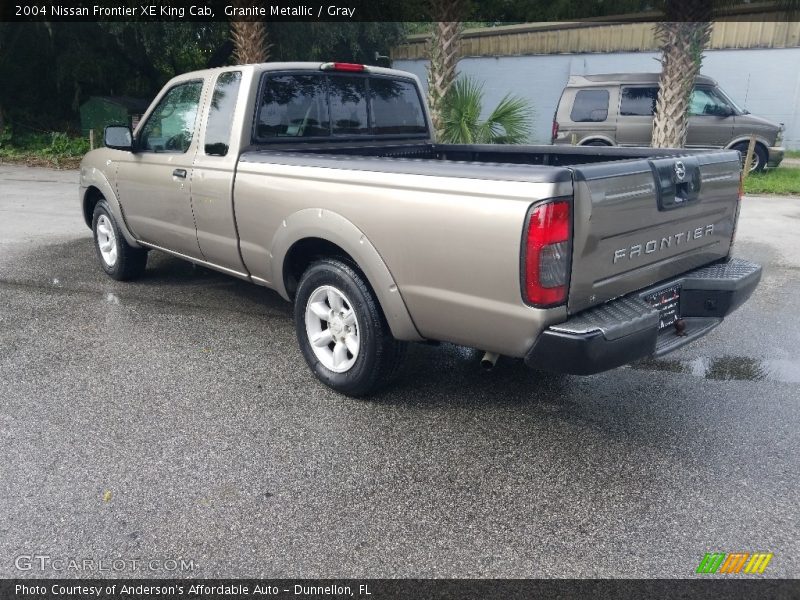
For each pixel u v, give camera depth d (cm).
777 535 276
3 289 607
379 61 2128
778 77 1745
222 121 445
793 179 1328
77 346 474
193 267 689
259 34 1170
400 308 345
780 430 363
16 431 352
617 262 314
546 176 279
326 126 475
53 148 1789
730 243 408
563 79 1888
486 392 409
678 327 361
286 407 385
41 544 266
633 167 314
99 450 335
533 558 262
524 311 293
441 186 313
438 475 318
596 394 407
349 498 299
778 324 541
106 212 602
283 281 420
